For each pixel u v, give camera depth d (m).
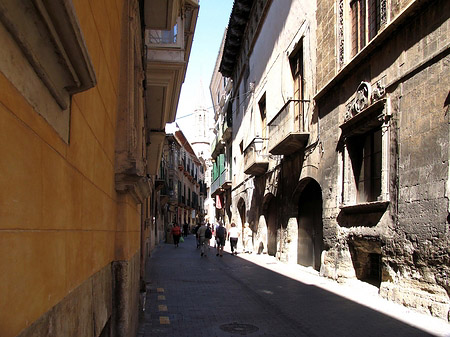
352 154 9.80
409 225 7.25
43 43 1.49
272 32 17.25
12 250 1.24
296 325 6.55
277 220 16.05
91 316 2.65
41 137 1.58
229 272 13.49
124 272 3.97
